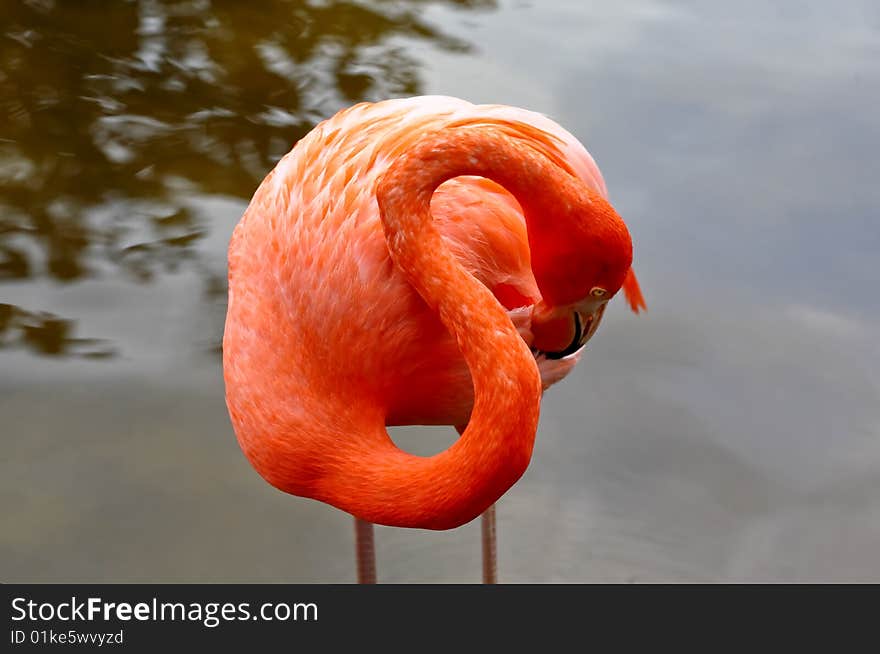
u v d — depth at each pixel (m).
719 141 4.51
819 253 4.03
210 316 3.61
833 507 3.13
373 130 2.39
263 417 2.24
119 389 3.33
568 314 2.21
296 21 5.35
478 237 2.40
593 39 5.26
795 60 5.13
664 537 3.03
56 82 4.70
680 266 3.96
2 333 3.49
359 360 2.22
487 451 1.96
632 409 3.44
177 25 5.25
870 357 3.63
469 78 4.84
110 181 4.15
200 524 2.95
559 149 2.42
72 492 3.00
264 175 4.23
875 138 4.57
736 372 3.57
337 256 2.22
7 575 2.75
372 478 2.12
